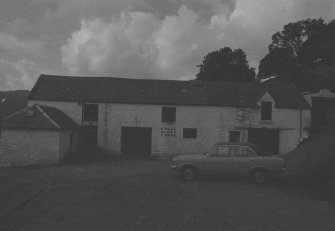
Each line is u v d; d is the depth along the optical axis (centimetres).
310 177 1814
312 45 6075
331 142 2675
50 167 2352
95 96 3161
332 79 4825
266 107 3222
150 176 1920
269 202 1291
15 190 1423
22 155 2517
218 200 1312
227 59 6300
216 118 3170
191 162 1738
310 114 3228
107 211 1124
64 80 3400
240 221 1027
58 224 965
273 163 1678
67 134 2750
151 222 999
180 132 3155
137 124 3142
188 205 1223
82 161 2727
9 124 2511
